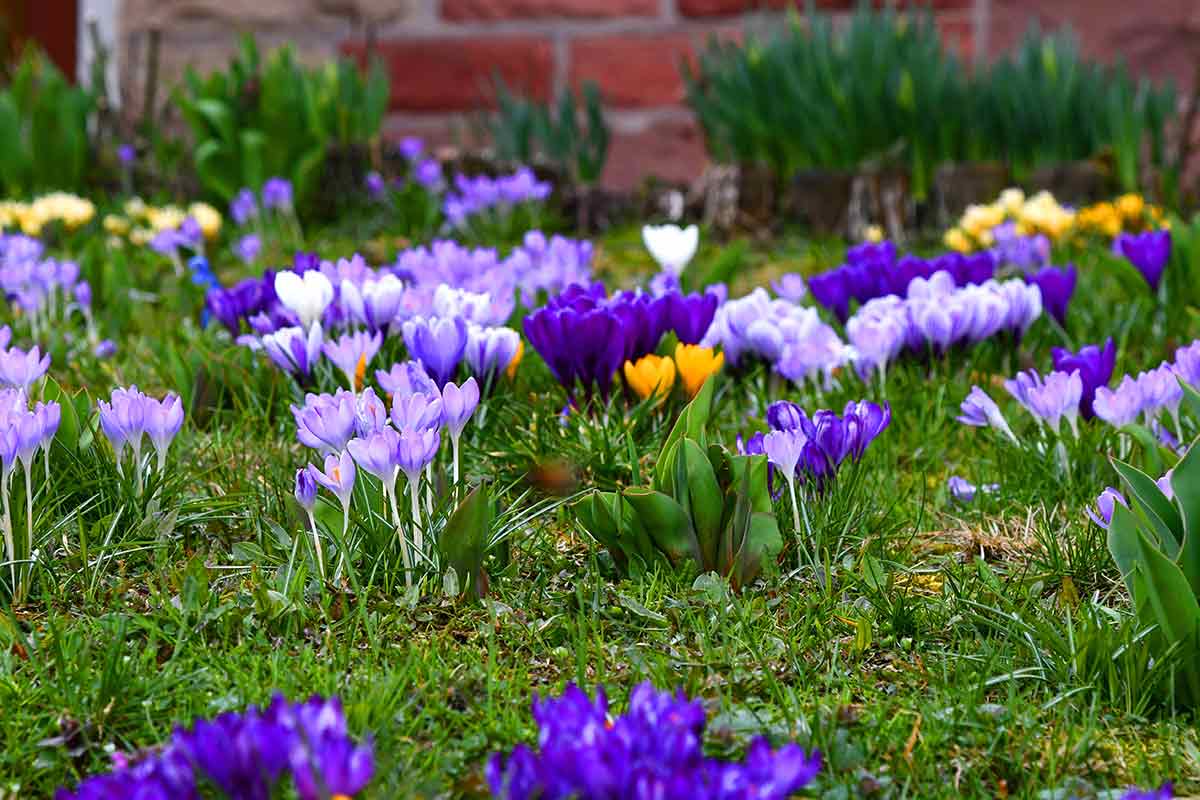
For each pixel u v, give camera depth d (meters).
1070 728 2.44
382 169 8.87
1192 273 5.20
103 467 3.29
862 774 2.25
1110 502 2.95
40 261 6.66
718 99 8.66
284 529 3.17
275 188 7.95
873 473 3.70
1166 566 2.48
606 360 3.77
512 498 3.53
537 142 9.19
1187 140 8.25
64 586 2.91
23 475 2.99
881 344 4.16
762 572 3.08
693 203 8.71
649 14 9.87
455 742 2.35
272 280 4.52
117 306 5.56
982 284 4.95
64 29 10.62
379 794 2.06
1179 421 3.76
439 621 2.85
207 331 4.91
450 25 10.05
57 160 8.48
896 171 7.98
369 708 2.36
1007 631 2.74
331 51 10.16
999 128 8.19
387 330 4.05
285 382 4.14
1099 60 9.55
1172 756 2.35
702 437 3.17
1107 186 7.91
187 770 1.81
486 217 7.99
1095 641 2.59
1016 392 3.77
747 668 2.65
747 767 1.81
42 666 2.58
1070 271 4.90
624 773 1.76
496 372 3.75
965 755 2.37
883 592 2.98
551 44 9.98
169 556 3.13
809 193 8.14
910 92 8.02
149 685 2.48
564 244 5.34
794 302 4.93
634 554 3.07
